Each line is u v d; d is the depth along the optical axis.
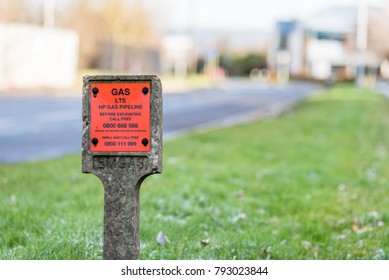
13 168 14.84
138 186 6.21
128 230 6.17
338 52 143.50
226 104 47.34
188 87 74.75
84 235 8.27
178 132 26.75
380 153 19.56
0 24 49.19
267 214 11.16
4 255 7.51
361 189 13.65
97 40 70.31
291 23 147.88
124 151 6.09
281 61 143.50
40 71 54.19
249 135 23.91
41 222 9.18
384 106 44.44
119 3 76.00
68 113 33.06
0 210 9.93
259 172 14.81
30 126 26.75
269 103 49.94
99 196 11.25
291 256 8.35
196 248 8.40
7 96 43.38
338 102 47.28
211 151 18.56
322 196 12.58
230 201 11.74
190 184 12.52
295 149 19.75
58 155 18.42
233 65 153.25
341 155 18.70
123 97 6.07
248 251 8.39
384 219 10.62
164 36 92.44
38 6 65.38
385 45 106.62
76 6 69.06
